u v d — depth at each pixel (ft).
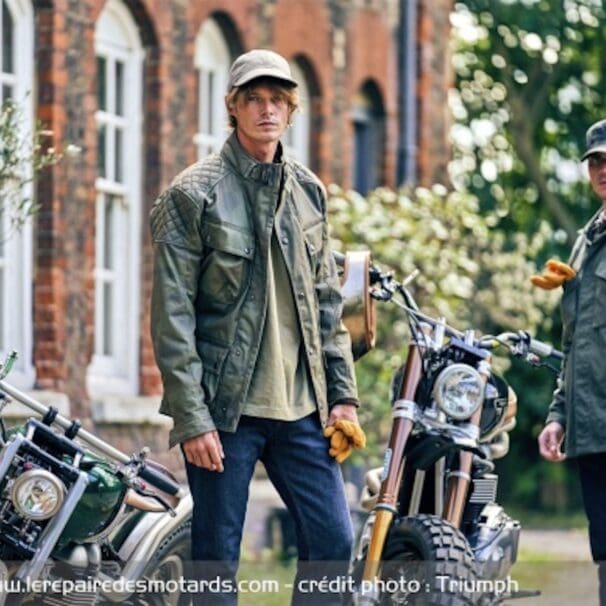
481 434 42.22
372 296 41.16
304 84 85.81
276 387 36.96
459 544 38.73
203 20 76.79
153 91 73.82
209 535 37.14
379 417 75.87
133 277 72.84
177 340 36.45
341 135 87.71
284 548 74.64
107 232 72.28
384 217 80.12
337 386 38.04
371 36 90.33
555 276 42.42
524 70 137.39
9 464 36.73
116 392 71.82
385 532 38.93
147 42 73.82
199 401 36.32
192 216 36.76
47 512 36.45
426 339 40.70
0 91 66.13
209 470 36.94
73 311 68.54
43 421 37.96
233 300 36.94
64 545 37.78
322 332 38.09
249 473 37.14
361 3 89.35
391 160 92.53
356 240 79.51
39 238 67.62
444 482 40.88
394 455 39.70
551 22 135.95
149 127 73.82
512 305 91.20
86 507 37.55
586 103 138.10
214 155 37.60
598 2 136.46
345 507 37.76
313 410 37.42
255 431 37.14
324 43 86.12
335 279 38.32
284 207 37.47
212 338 36.94
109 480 37.86
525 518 111.14
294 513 37.73
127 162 72.95
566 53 136.26
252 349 36.83
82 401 68.80
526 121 135.95
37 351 67.56
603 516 41.98
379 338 77.30
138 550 39.40
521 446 118.93
